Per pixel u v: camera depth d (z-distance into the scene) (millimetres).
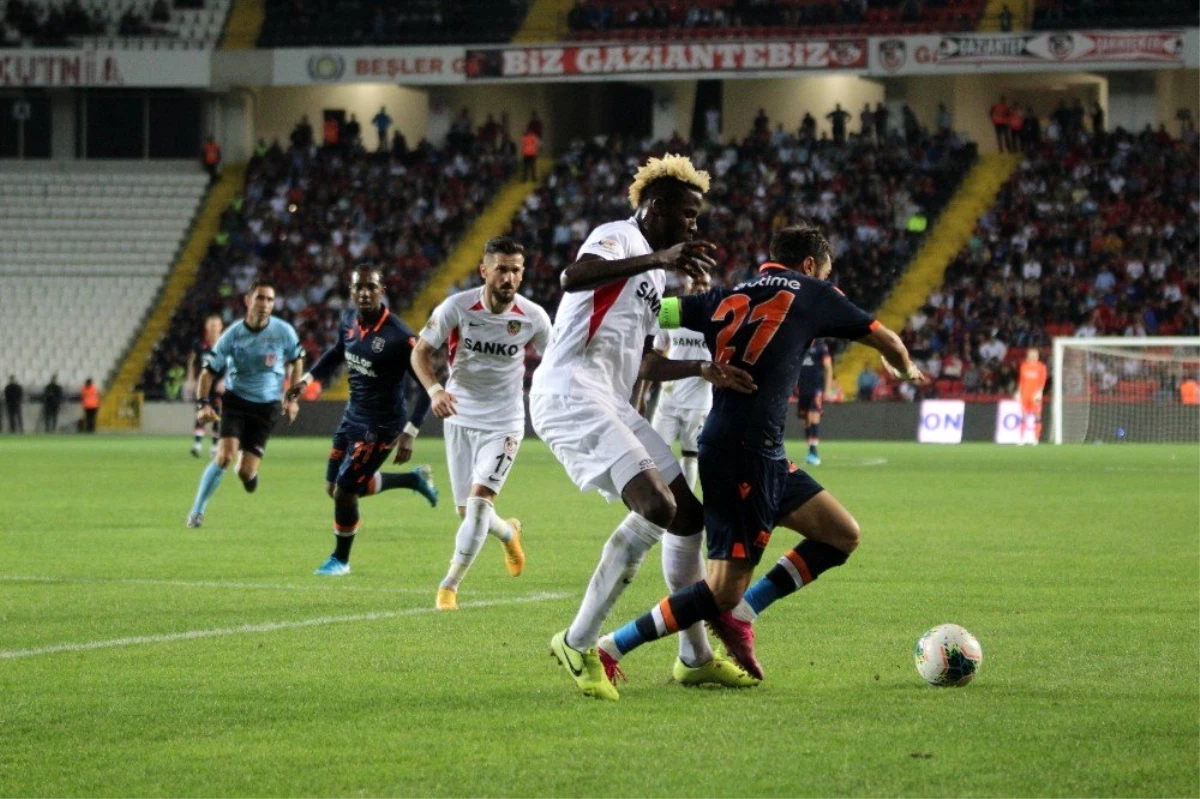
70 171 130750
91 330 121375
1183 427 97562
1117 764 13953
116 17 130375
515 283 25953
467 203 121375
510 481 58875
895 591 26531
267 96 132750
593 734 15367
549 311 112188
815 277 18594
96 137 131000
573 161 121562
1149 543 34844
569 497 50281
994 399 98000
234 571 29953
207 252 122750
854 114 127938
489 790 13141
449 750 14664
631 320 18578
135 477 60375
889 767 13859
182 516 42625
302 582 28172
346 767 13992
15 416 113750
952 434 97250
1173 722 15766
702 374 17703
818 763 14039
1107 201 110562
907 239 111938
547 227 117000
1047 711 16359
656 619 17500
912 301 108750
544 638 21531
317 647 20719
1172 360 98000
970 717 16078
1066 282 105438
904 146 116500
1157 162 111625
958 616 23562
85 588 27250
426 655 20078
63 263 125125
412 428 30094
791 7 121125
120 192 128375
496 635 21828
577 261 18000
